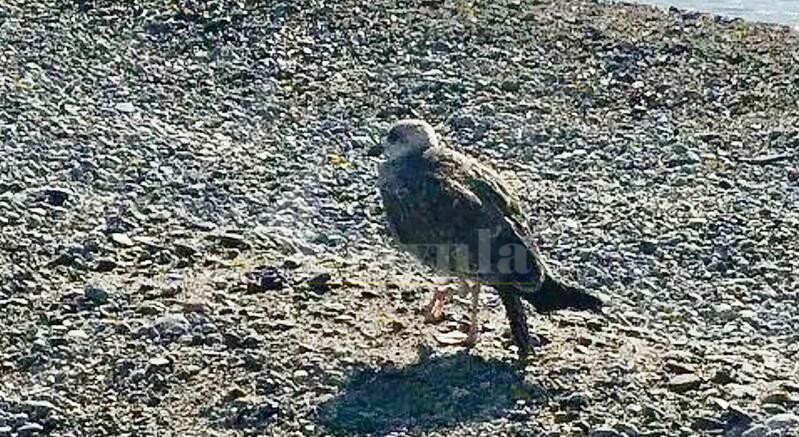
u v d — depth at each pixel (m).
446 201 11.88
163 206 16.84
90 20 24.45
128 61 22.83
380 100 21.88
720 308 14.69
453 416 11.27
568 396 11.55
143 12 24.91
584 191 18.58
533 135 20.67
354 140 20.23
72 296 13.39
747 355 12.99
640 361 12.34
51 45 23.14
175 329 12.62
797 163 19.92
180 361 12.13
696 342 13.42
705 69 23.94
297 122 20.88
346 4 25.84
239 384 11.77
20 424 11.19
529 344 12.05
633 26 26.06
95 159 18.25
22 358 12.20
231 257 14.83
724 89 23.08
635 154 20.14
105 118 20.14
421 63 23.48
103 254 14.71
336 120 21.02
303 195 17.80
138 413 11.41
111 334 12.62
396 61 23.55
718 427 11.23
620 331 13.29
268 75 22.72
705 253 16.44
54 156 18.22
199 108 21.16
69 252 14.65
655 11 27.55
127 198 17.02
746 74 23.83
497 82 22.77
